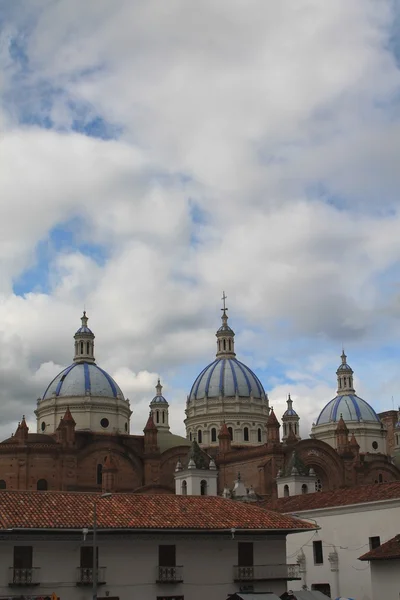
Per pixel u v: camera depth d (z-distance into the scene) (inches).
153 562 2185.0
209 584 2236.7
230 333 5964.6
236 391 5629.9
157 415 5787.4
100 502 2231.8
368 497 2748.5
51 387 5211.6
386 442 6496.1
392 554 2370.8
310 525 2365.9
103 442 4475.9
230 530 2212.1
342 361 6683.1
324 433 6368.1
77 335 5349.4
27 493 2196.1
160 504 2315.5
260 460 4527.6
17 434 4347.9
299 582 2893.7
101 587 2105.1
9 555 2028.8
